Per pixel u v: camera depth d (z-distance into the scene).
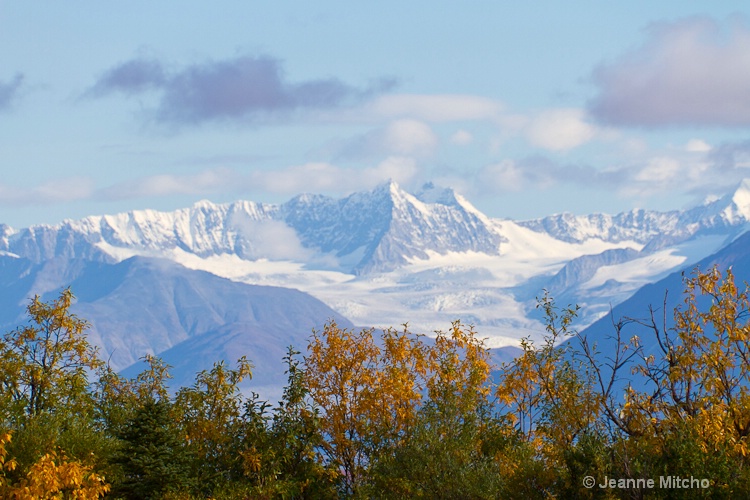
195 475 53.81
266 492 51.59
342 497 55.16
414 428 52.75
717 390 42.25
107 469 50.03
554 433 47.59
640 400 42.69
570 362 48.50
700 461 39.72
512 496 45.25
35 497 40.47
